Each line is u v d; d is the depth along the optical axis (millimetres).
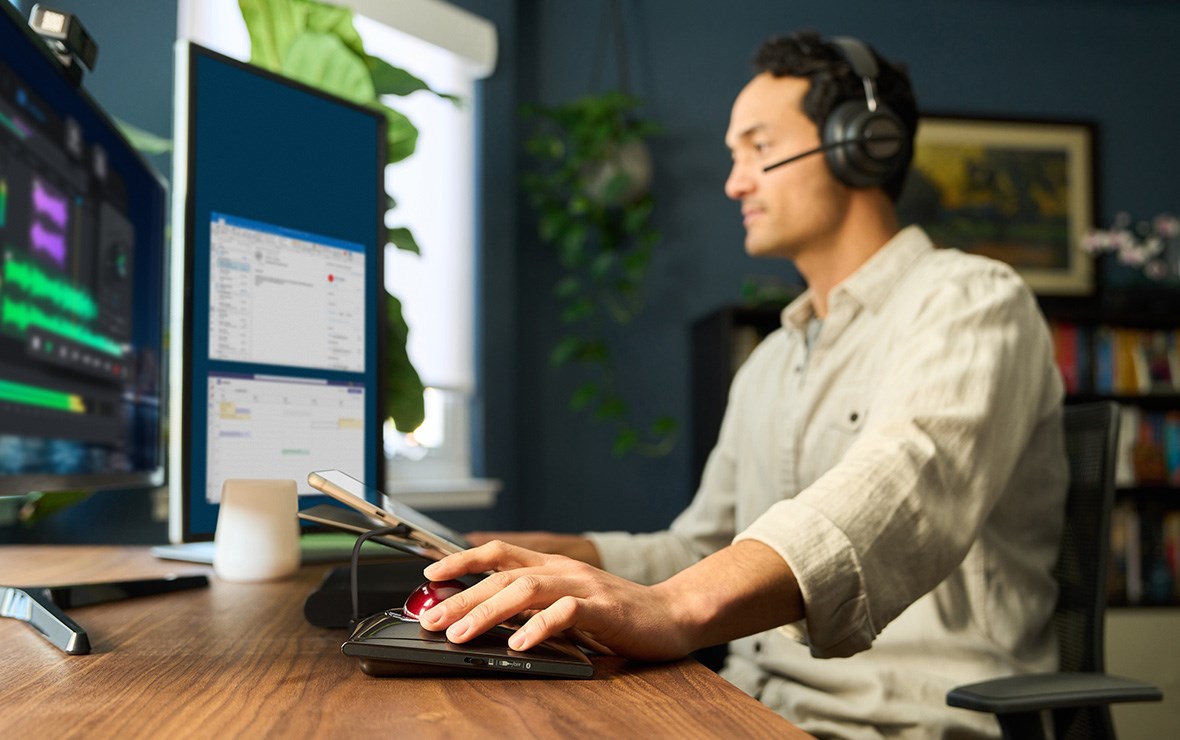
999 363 912
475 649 504
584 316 3074
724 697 462
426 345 2656
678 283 3197
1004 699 734
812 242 1261
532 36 3146
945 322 945
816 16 3375
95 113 952
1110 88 3561
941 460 799
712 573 631
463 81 2795
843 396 1149
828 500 708
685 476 3143
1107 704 774
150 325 1202
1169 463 3066
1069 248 3416
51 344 831
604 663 547
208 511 961
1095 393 3062
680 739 383
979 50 3492
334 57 1434
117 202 1042
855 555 679
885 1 3438
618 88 3203
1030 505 1056
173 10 1965
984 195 3387
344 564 1100
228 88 997
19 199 750
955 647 994
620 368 3133
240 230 1003
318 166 1099
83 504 1707
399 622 533
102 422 994
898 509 725
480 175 2814
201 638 625
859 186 1221
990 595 1021
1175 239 3354
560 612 515
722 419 2797
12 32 729
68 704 441
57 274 846
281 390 1038
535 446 3045
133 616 719
